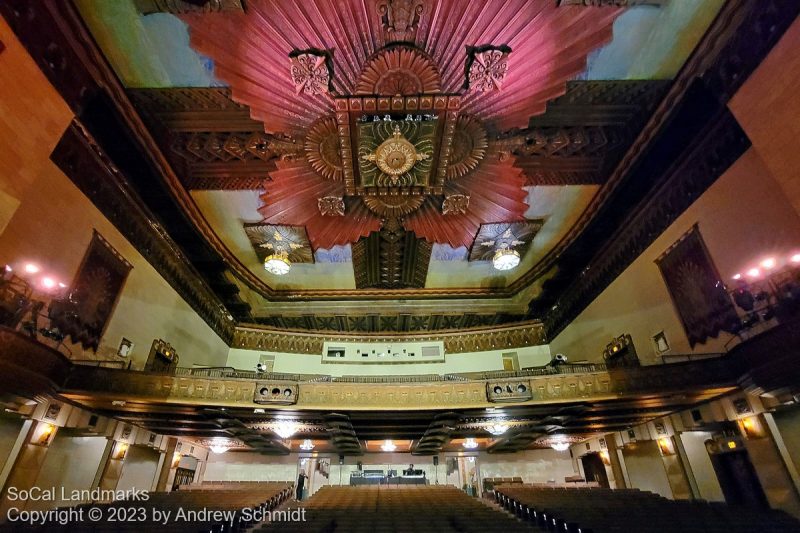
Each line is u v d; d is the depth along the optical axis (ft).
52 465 29.81
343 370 55.52
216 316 49.34
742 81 21.97
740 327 25.30
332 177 32.48
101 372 27.71
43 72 20.06
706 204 28.25
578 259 43.47
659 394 28.58
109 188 29.81
